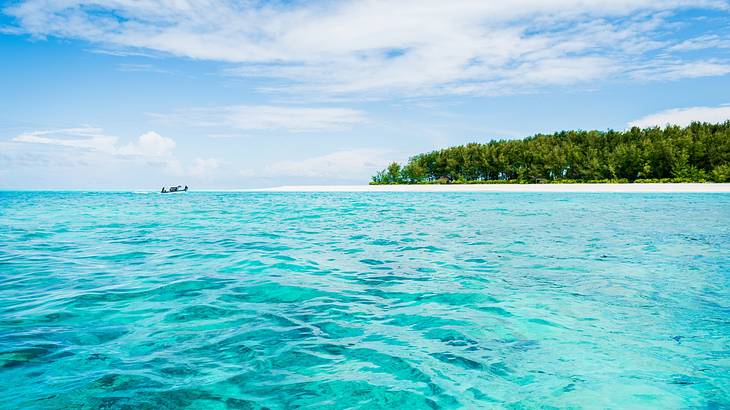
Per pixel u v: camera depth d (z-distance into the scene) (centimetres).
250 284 645
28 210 2188
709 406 310
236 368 364
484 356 394
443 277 692
